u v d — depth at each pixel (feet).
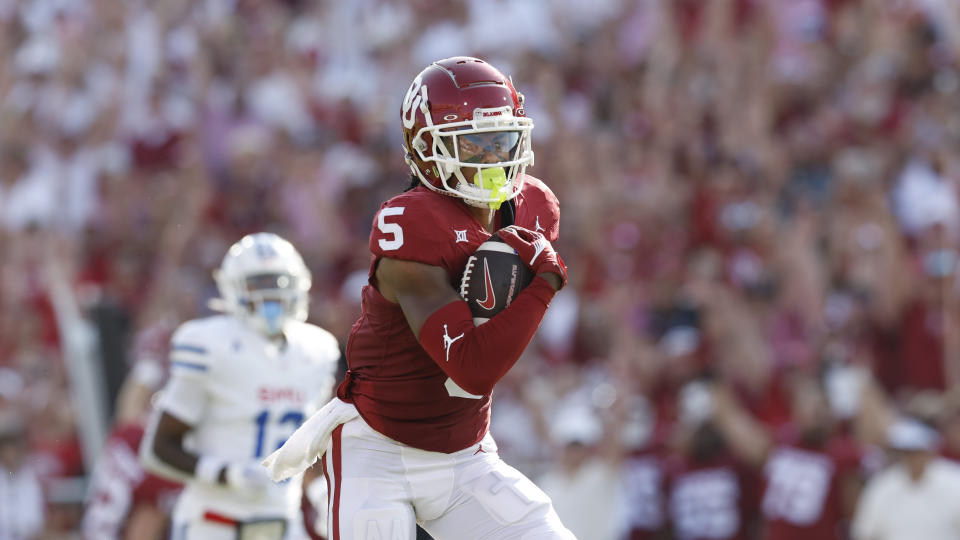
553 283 35.09
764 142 100.68
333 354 56.95
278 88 122.72
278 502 54.49
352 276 103.14
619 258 95.50
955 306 84.23
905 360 85.35
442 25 119.55
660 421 81.35
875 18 106.42
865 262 88.63
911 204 93.40
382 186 111.75
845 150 99.50
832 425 75.66
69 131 126.21
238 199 115.75
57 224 121.39
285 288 54.54
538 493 37.91
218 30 127.95
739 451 77.51
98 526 68.33
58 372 101.55
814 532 73.82
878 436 76.28
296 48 126.52
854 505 74.18
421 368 36.78
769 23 108.06
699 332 84.33
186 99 124.98
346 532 37.06
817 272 87.76
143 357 75.92
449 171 35.86
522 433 84.43
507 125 36.09
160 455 53.67
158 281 108.27
